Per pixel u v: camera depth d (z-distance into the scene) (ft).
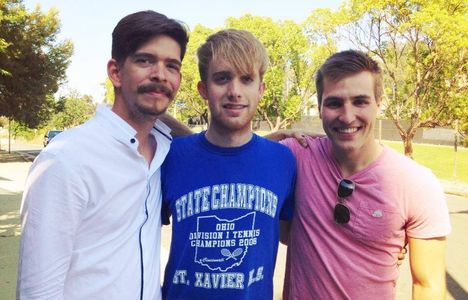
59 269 5.98
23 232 6.00
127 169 6.52
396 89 58.75
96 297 6.26
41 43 93.56
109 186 6.27
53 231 5.89
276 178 7.83
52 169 5.92
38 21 91.50
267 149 7.91
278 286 17.74
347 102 7.42
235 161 7.60
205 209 7.42
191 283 7.36
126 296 6.43
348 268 7.54
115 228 6.40
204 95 8.02
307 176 8.04
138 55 6.67
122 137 6.46
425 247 7.32
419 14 50.65
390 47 59.47
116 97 6.93
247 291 7.36
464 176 64.28
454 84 54.34
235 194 7.49
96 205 6.23
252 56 7.49
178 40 6.95
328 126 7.64
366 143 7.52
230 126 7.50
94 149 6.24
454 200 43.83
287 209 8.25
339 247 7.62
